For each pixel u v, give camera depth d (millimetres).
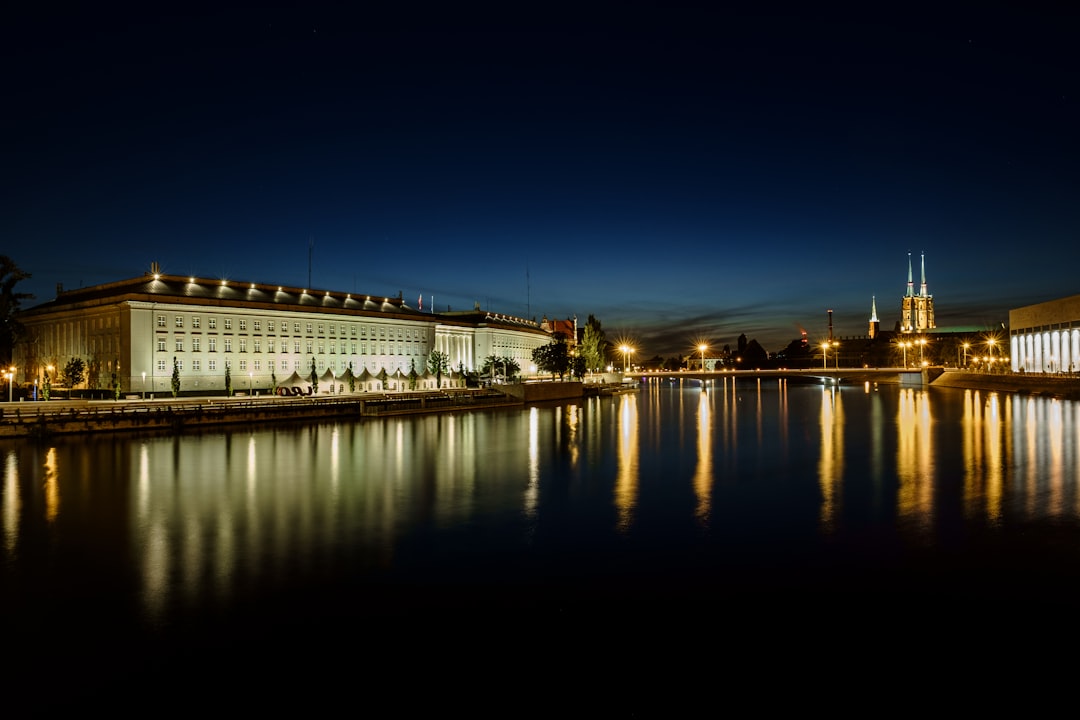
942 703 16594
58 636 20125
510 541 30234
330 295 149750
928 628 20609
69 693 16969
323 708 16344
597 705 16531
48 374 109688
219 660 18641
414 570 26094
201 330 111750
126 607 22297
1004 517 33656
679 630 20547
